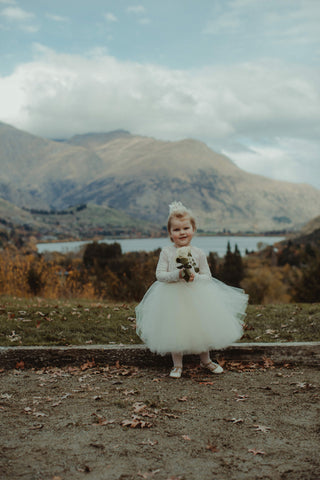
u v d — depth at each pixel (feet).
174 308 14.79
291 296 79.77
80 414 11.46
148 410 11.72
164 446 9.52
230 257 127.03
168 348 14.53
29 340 18.35
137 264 52.16
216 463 8.73
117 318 22.31
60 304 31.55
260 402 12.34
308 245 274.16
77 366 16.15
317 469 8.39
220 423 10.84
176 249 16.16
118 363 16.14
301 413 11.45
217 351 16.55
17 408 11.95
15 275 45.78
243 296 16.46
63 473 8.29
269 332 20.66
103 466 8.57
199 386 13.88
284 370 15.66
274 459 8.87
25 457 8.96
